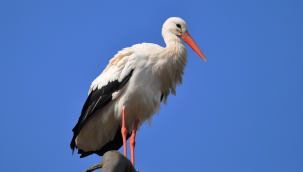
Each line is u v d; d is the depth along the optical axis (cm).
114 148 1252
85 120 1150
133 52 1111
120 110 1106
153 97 1117
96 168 567
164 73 1126
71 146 1232
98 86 1146
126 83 1098
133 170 625
